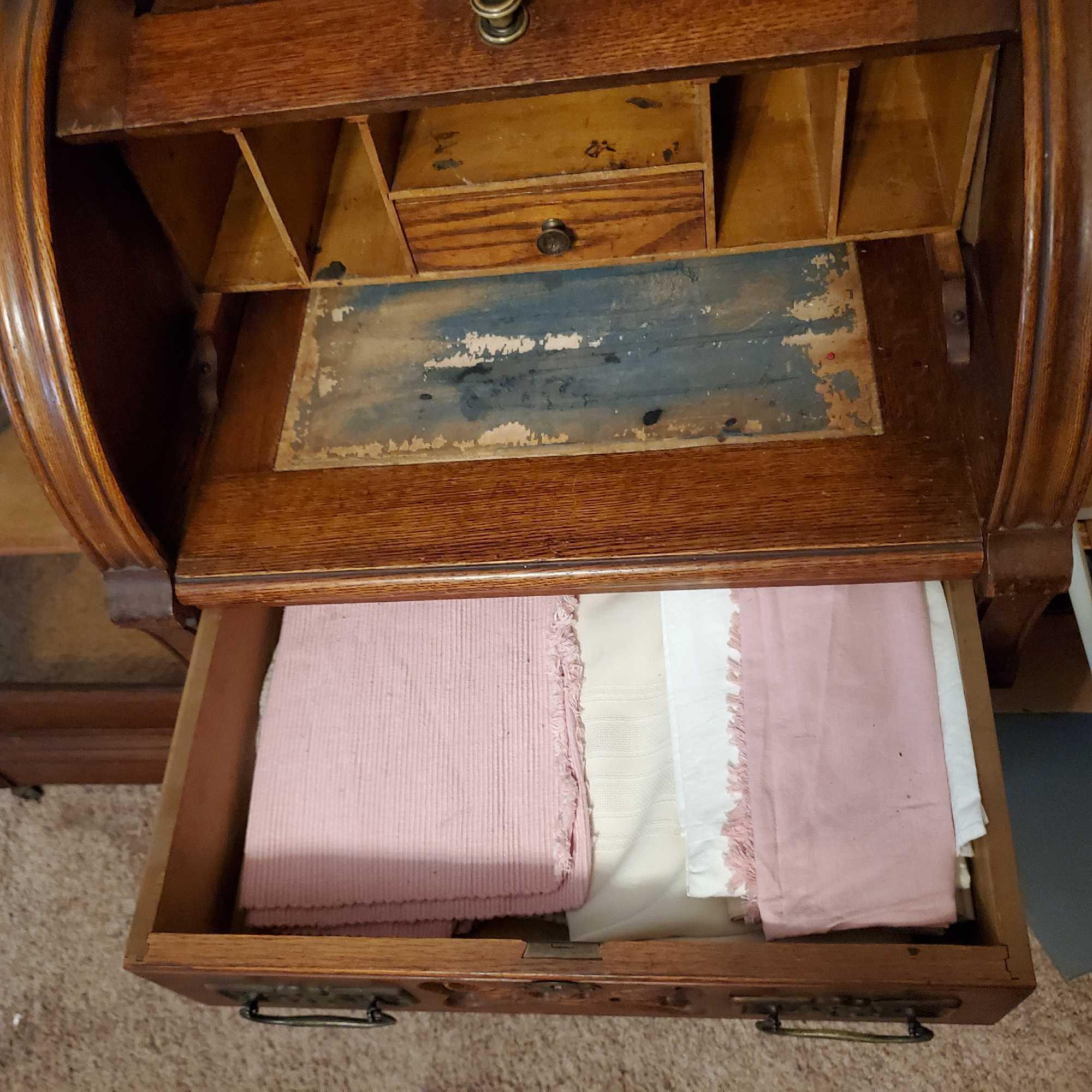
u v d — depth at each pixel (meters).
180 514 0.85
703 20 0.62
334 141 0.87
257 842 0.86
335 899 0.84
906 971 0.66
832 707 0.79
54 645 1.07
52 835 1.15
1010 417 0.67
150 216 0.84
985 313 0.77
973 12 0.60
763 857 0.76
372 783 0.87
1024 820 0.99
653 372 0.84
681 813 0.81
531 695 0.89
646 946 0.68
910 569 0.76
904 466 0.77
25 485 0.91
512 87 0.64
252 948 0.71
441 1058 1.00
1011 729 1.01
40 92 0.66
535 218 0.78
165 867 0.76
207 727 0.83
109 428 0.77
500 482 0.81
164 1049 1.03
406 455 0.83
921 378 0.80
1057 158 0.59
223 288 0.85
